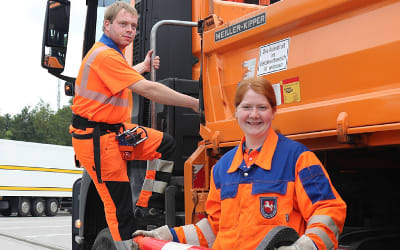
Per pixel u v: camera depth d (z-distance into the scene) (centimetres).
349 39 195
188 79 379
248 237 168
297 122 216
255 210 168
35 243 968
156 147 317
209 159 287
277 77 230
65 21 365
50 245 920
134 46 387
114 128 299
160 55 371
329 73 203
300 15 216
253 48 246
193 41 383
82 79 298
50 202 1903
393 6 178
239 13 379
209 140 272
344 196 260
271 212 166
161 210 328
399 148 211
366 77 187
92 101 294
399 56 175
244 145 184
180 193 327
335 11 201
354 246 217
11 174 1745
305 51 215
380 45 182
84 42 408
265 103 176
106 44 304
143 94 295
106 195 298
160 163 316
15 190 1753
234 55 259
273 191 167
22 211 1836
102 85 295
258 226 167
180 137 346
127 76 293
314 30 212
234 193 175
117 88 291
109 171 294
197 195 278
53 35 360
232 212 176
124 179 300
